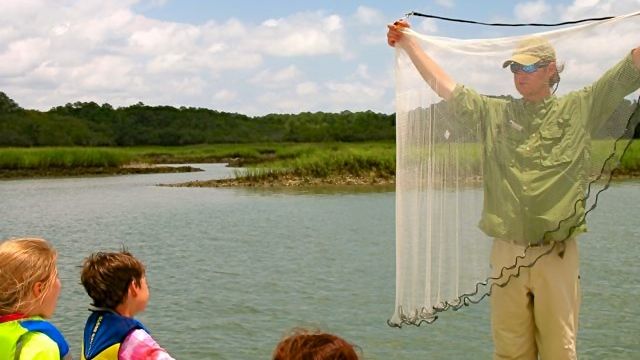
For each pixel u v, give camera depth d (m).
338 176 41.41
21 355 2.90
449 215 4.22
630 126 3.77
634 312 10.03
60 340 3.06
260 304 11.09
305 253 16.34
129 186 43.16
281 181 41.66
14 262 2.99
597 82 3.85
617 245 16.12
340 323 9.80
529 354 4.19
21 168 56.06
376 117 104.31
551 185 3.90
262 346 8.85
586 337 8.86
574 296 4.05
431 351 8.43
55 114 115.94
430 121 4.26
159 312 10.66
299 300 11.31
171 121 127.62
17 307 2.98
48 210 28.84
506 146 4.03
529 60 3.91
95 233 21.41
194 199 33.34
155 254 16.77
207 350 8.70
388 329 9.41
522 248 3.99
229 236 19.95
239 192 37.06
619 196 27.61
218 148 95.88
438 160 4.23
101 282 3.48
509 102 4.05
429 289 4.28
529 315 4.13
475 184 4.17
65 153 58.25
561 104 3.91
